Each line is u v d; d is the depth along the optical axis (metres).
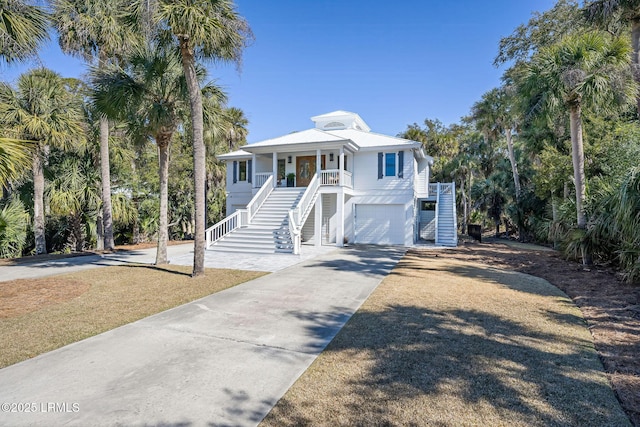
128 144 18.16
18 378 3.45
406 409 2.89
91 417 2.78
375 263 11.35
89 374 3.54
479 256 13.35
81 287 7.76
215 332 4.84
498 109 24.41
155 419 2.76
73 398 3.07
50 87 13.85
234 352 4.13
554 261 11.15
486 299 6.53
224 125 12.01
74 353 4.09
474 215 36.66
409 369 3.62
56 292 7.28
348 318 5.48
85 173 16.61
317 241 16.81
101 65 13.20
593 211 10.23
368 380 3.40
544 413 2.82
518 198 24.48
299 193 17.56
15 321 5.31
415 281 8.30
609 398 3.05
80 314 5.70
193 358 3.96
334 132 22.14
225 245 14.37
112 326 5.09
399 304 6.21
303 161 20.12
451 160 35.12
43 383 3.35
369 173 18.91
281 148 17.78
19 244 14.27
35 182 14.19
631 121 14.98
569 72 9.41
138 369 3.67
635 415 2.79
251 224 15.89
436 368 3.64
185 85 10.04
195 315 5.66
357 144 18.50
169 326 5.10
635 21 11.65
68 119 13.94
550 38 19.47
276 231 14.62
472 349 4.14
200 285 7.97
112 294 7.12
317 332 4.83
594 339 4.48
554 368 3.63
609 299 6.34
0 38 6.39
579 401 3.00
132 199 20.41
